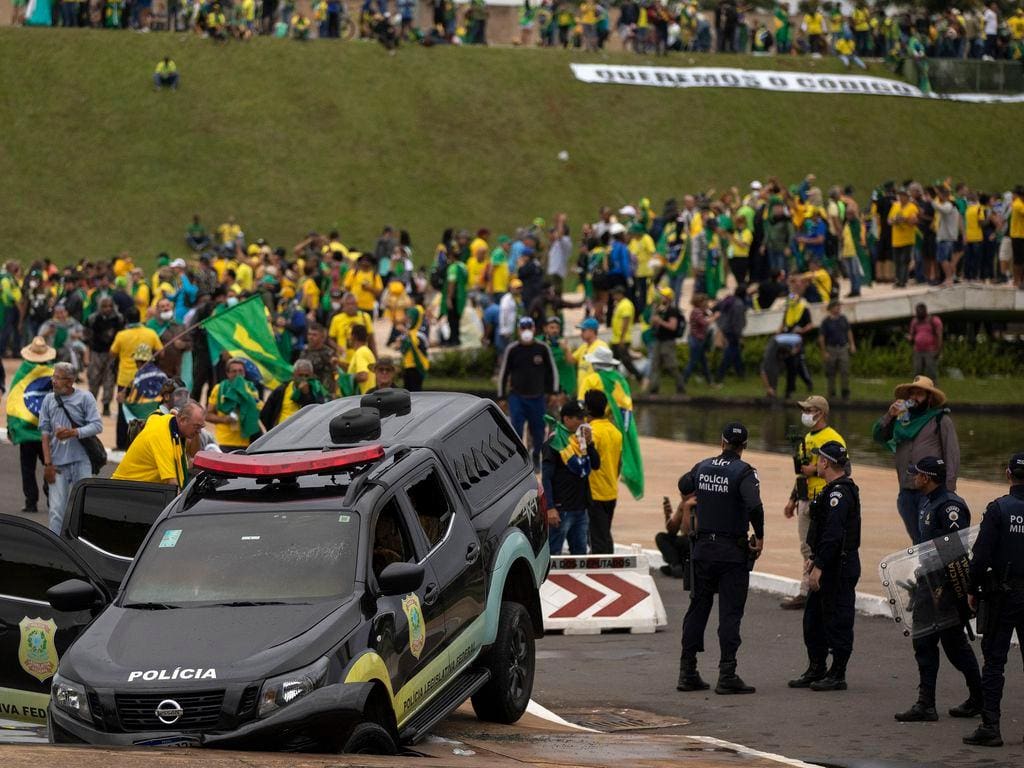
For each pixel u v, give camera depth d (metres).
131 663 17.55
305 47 149.75
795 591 32.78
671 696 24.94
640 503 44.19
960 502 22.83
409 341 53.03
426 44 153.38
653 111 149.75
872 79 157.38
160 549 19.64
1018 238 81.38
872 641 28.95
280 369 42.97
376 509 19.67
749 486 24.62
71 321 61.50
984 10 159.25
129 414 42.22
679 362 77.94
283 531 19.48
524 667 22.75
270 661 17.25
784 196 80.12
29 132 136.25
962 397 74.38
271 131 140.25
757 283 81.12
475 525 21.83
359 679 17.66
